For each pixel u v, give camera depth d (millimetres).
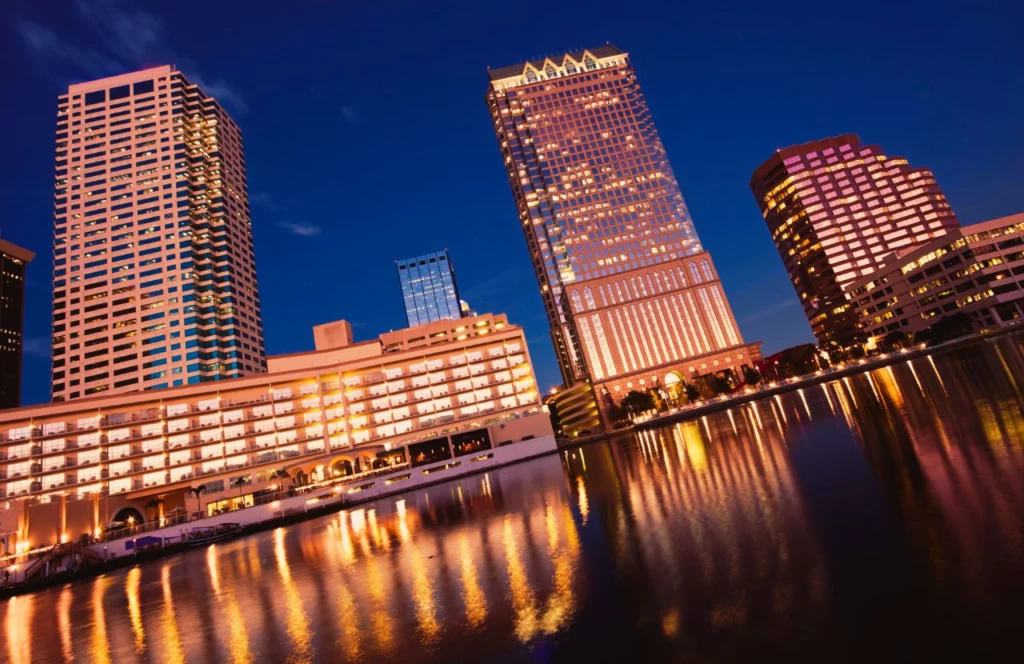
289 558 34625
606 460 60625
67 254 129875
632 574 14617
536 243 173000
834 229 177875
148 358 122938
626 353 154500
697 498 23469
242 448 96375
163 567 48719
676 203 172625
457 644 12156
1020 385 34031
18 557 58125
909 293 138750
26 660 19703
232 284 138875
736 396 121250
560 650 10688
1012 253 118125
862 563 11758
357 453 97375
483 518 32625
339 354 111812
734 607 11031
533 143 177375
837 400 56000
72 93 144375
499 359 110312
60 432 87688
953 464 18359
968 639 8086
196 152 145000
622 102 183500
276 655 14125
